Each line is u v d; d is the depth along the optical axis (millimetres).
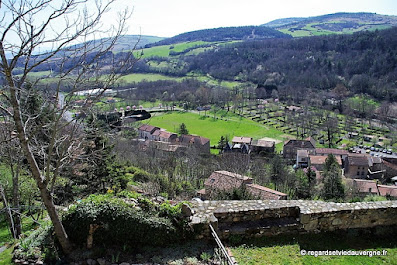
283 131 74188
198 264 6664
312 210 8125
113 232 7168
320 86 108250
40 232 7637
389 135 70688
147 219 7297
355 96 97125
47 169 6816
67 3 6391
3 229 11812
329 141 67562
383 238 8141
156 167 29672
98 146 17047
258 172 34844
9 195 13188
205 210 8031
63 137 8109
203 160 42906
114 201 7453
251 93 105875
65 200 14992
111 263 6688
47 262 6754
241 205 8336
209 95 97625
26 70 6348
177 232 7383
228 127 75750
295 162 56500
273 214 8242
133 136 42562
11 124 9156
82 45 6809
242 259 6934
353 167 50781
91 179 17531
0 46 5859
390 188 34562
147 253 7059
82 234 7121
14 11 5965
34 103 9195
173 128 71875
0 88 6355
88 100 7242
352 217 8305
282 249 7414
